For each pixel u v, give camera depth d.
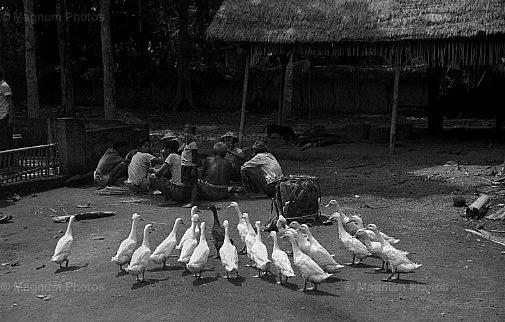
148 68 37.22
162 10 37.12
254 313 7.53
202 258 8.59
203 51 39.00
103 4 23.69
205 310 7.66
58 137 16.27
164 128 28.02
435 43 17.91
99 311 7.75
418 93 33.59
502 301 7.90
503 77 27.94
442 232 11.34
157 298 8.10
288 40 18.94
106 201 14.34
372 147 20.38
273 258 8.52
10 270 9.59
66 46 25.36
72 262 9.85
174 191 13.77
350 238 9.38
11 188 14.80
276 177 14.23
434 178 15.93
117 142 16.67
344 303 7.83
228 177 14.43
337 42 18.61
